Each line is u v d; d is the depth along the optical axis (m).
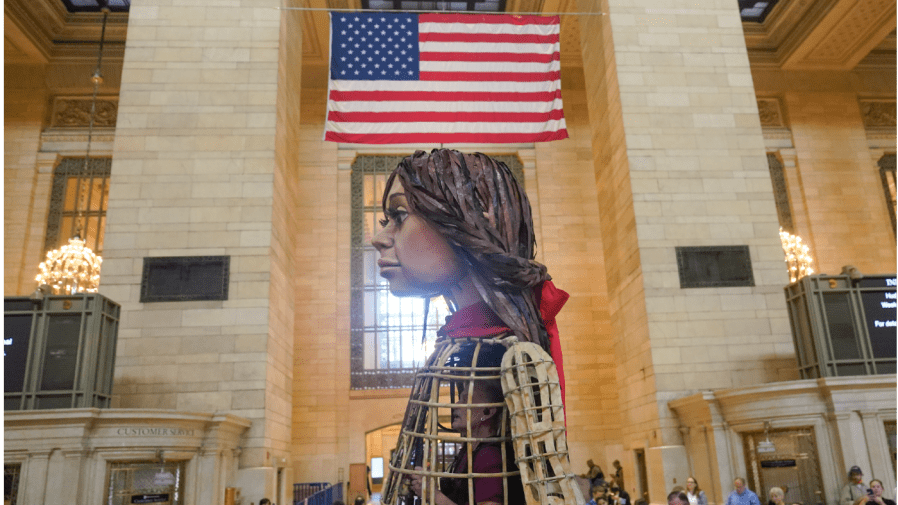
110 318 12.31
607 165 17.95
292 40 18.52
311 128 25.03
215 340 14.19
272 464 14.58
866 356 12.89
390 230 1.66
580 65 26.12
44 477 10.26
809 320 13.40
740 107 16.58
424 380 1.53
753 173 16.08
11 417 10.30
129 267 14.53
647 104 16.39
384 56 14.60
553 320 1.62
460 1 23.78
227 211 15.07
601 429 22.66
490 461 1.38
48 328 11.48
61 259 19.91
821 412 11.93
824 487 11.66
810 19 24.03
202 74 16.00
